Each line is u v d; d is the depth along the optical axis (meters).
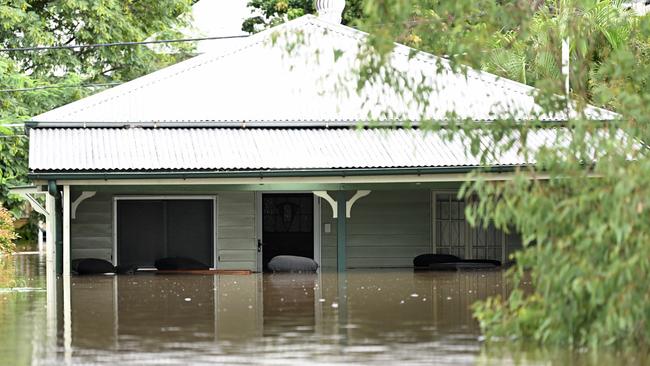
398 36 19.33
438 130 19.88
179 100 41.28
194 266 40.12
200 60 42.12
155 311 23.41
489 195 16.55
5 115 52.41
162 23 65.31
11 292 29.42
